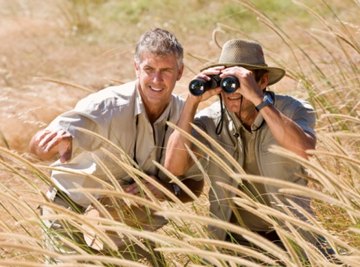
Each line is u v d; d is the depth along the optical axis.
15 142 12.60
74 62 16.92
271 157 7.75
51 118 13.22
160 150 8.17
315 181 7.38
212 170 7.96
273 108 7.43
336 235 7.75
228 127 7.87
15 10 21.06
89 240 7.97
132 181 8.23
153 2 20.12
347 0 15.48
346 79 10.05
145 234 6.20
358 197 6.58
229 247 6.07
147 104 8.03
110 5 20.55
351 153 8.81
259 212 6.41
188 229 7.36
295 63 12.52
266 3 17.38
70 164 8.16
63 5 20.67
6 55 17.42
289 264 6.06
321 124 9.80
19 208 7.43
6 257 7.42
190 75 12.75
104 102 8.00
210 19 17.95
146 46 7.86
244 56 7.80
